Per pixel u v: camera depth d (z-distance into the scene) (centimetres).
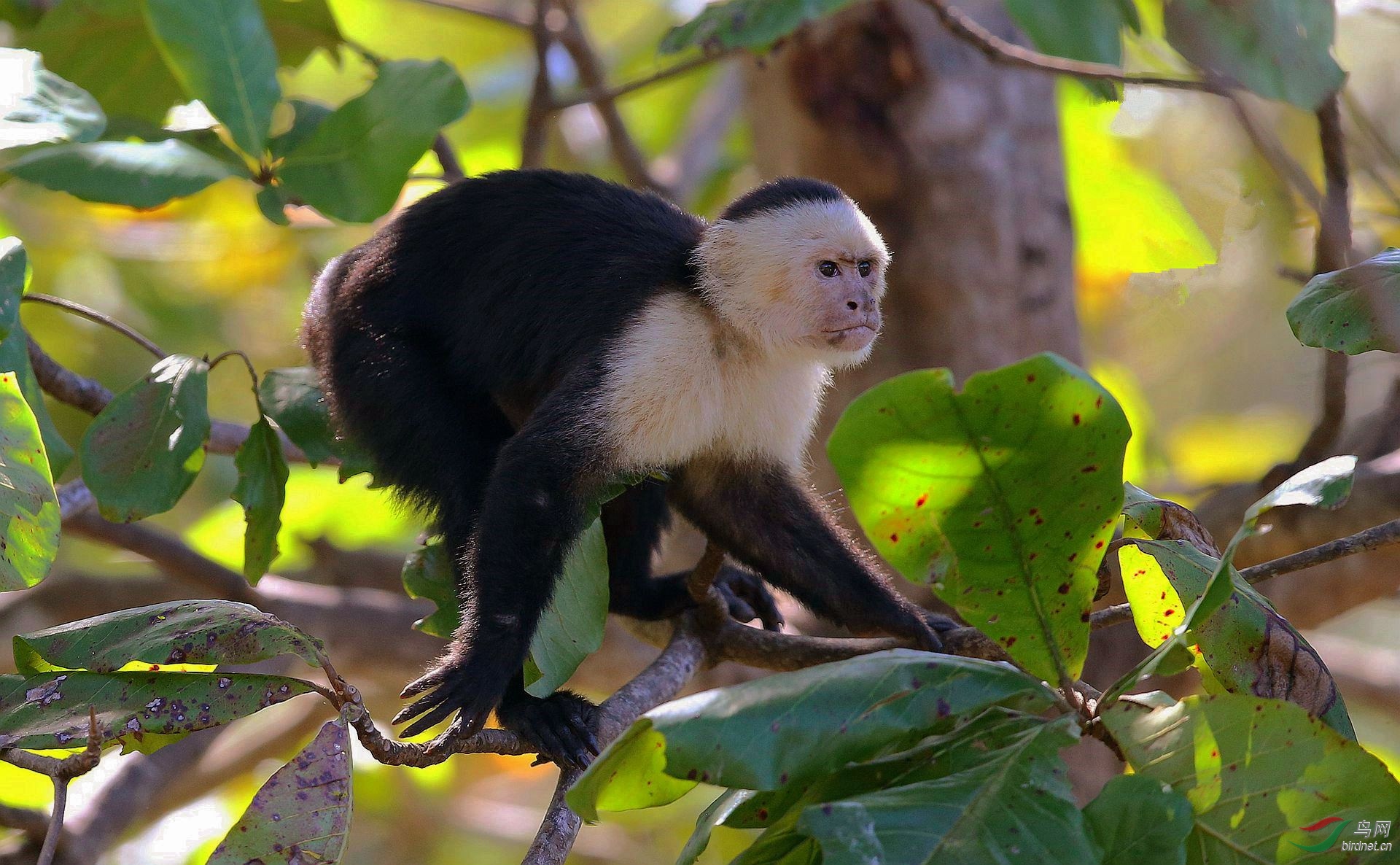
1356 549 711
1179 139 1315
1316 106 913
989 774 525
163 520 2017
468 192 1032
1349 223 934
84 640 635
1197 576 643
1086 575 582
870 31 1359
